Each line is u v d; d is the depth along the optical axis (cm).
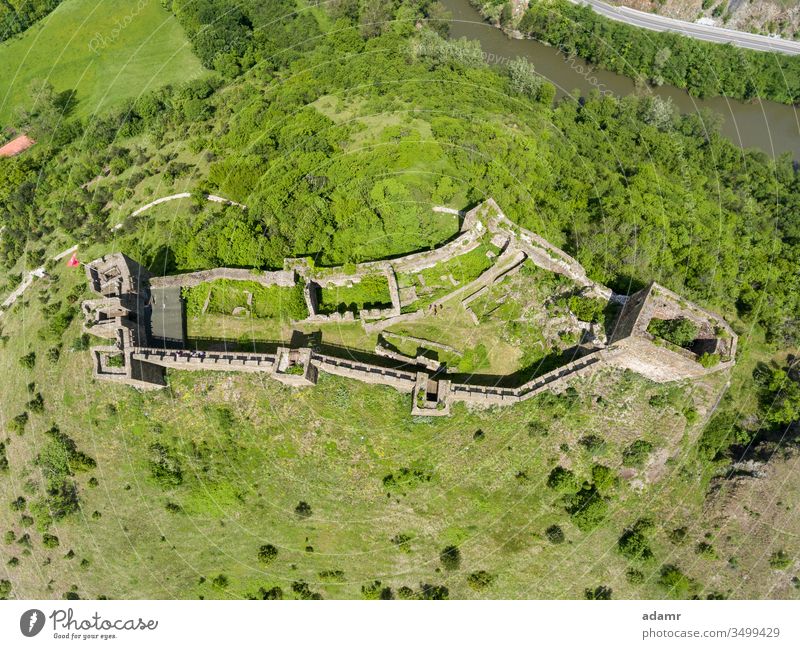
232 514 6000
